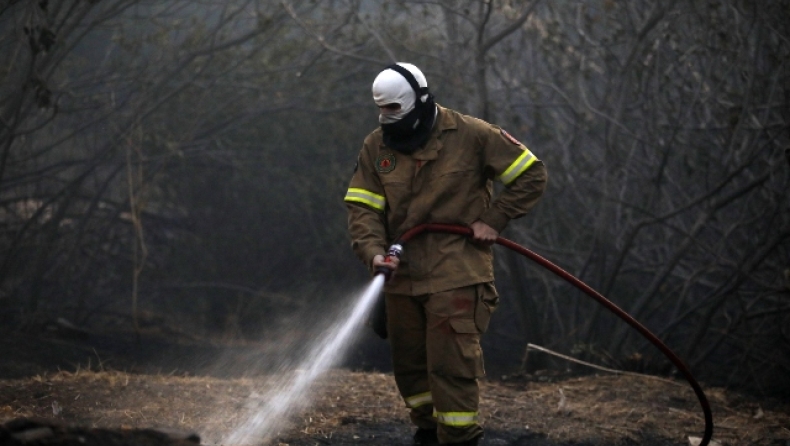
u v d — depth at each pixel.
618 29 14.34
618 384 10.29
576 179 15.78
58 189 18.55
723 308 15.83
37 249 17.31
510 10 15.00
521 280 15.27
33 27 12.32
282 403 8.37
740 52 13.24
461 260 6.30
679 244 15.43
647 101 14.55
